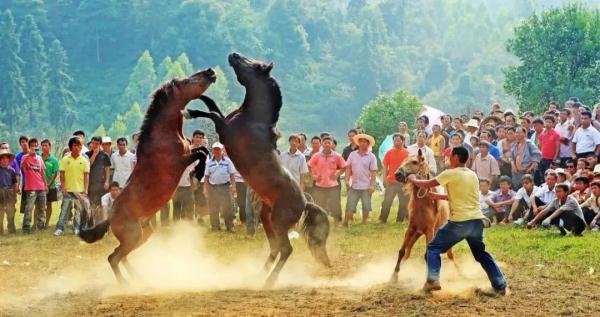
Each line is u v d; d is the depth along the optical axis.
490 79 144.88
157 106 11.52
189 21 153.88
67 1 161.38
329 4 183.88
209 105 11.88
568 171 17.39
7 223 18.88
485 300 10.04
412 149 17.95
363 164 18.16
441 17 184.50
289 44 154.12
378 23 164.50
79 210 17.73
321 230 11.77
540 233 15.38
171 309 9.77
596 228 15.57
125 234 11.38
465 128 21.38
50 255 14.73
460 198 10.36
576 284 10.98
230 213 17.33
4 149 18.48
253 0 171.00
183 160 11.48
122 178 18.25
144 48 154.75
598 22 65.69
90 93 143.00
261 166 11.37
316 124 136.88
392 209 22.08
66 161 17.61
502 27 183.00
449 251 11.78
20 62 130.00
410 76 151.88
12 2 160.00
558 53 65.12
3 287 11.73
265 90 11.59
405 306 9.74
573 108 19.77
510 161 18.33
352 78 147.62
